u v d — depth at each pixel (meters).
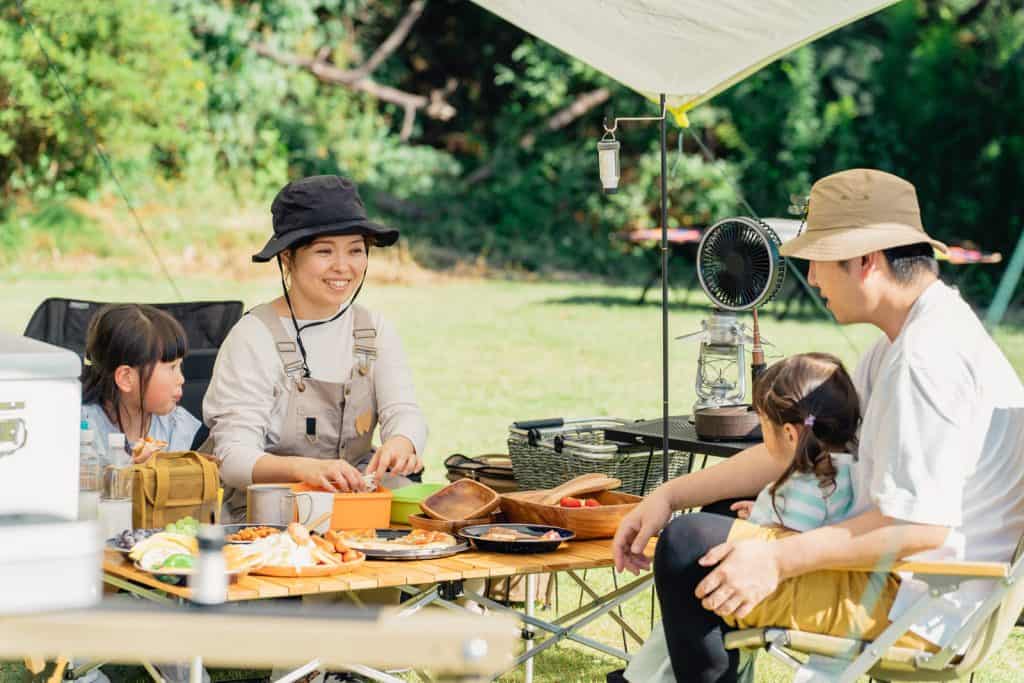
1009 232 16.36
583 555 2.88
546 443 3.94
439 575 2.64
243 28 16.78
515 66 18.39
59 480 2.40
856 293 2.67
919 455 2.46
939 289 2.66
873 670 2.62
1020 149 16.34
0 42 14.80
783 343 11.52
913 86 16.86
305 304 3.59
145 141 15.54
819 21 3.81
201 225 15.43
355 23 18.27
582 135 18.09
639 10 3.83
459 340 11.66
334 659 1.52
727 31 3.90
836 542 2.48
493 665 1.51
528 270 16.94
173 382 3.48
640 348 11.38
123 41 15.48
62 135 15.02
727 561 2.49
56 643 1.51
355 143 17.50
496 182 17.94
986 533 2.66
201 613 1.54
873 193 2.69
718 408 3.66
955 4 16.83
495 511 3.18
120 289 13.30
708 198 16.98
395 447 3.49
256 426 3.45
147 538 2.70
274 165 16.59
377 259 16.16
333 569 2.61
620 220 17.30
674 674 2.66
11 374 2.35
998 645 2.60
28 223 14.75
